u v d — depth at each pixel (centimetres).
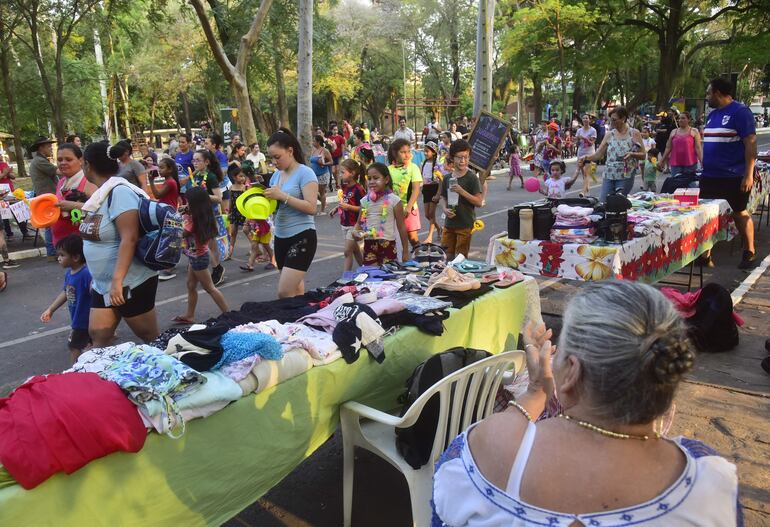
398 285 391
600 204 522
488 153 786
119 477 208
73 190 541
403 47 4631
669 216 593
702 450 134
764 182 933
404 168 683
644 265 507
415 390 287
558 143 2442
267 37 1836
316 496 328
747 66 4731
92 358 237
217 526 242
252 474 251
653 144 1627
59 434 189
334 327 301
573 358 126
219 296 602
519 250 509
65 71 2695
